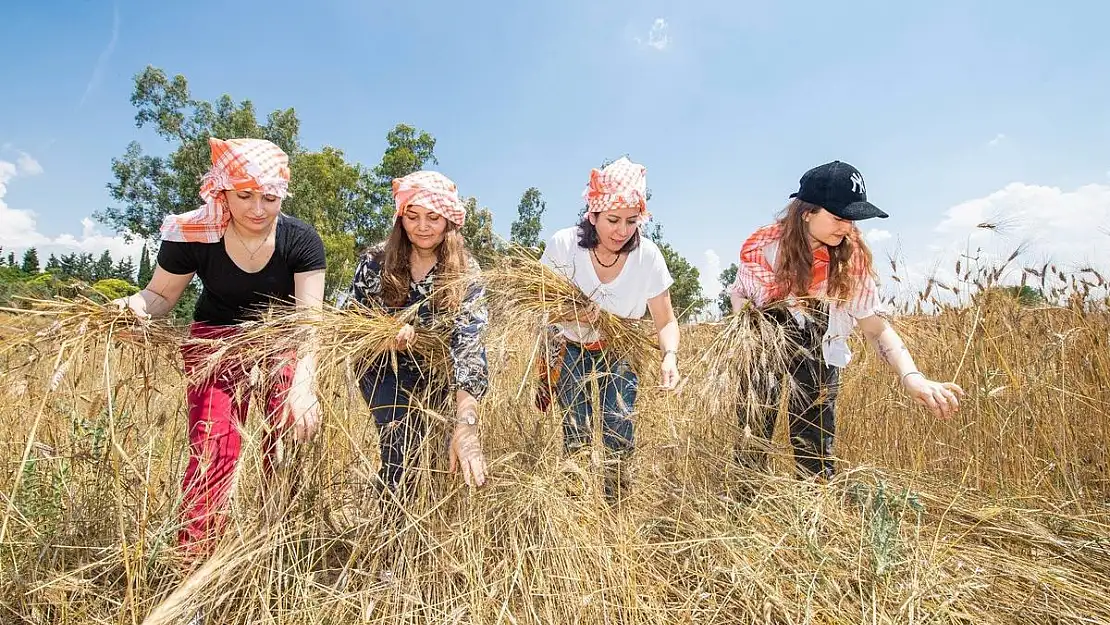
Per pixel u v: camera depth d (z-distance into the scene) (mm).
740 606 2012
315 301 2465
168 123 30125
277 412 2229
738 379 2602
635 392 2936
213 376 2275
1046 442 2965
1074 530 2473
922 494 2697
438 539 2191
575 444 2604
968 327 3383
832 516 2395
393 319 2416
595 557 2115
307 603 1905
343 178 35000
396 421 2445
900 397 3340
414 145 37438
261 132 32562
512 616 1899
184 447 2357
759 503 2439
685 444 2670
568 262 2930
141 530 1870
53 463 2227
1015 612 1970
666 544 2230
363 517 2264
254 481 2131
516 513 2230
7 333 1970
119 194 30844
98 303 2127
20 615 1851
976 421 3115
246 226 2223
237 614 1845
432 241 2459
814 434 2854
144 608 1859
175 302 2459
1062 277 3508
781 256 2729
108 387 1960
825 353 2811
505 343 2602
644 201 2590
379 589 2014
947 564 2186
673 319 2992
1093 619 1900
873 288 2760
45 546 1972
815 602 1971
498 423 2740
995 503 2709
